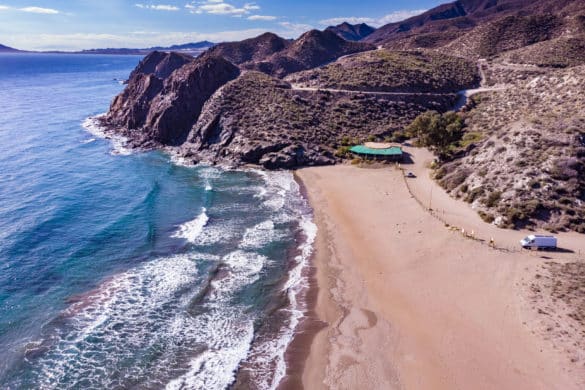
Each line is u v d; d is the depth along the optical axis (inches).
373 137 3265.3
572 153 1982.0
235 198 2378.2
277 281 1526.8
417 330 1214.9
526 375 1016.2
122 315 1336.1
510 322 1199.6
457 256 1584.6
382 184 2453.2
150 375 1091.3
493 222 1825.8
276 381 1063.6
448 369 1062.4
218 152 3203.7
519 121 2486.5
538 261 1501.0
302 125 3339.1
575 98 2898.6
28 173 2827.3
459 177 2266.2
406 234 1808.6
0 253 1727.4
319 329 1257.4
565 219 1731.1
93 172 2888.8
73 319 1316.4
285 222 2044.8
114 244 1820.9
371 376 1061.8
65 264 1648.6
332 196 2346.2
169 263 1658.5
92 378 1082.1
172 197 2404.0
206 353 1170.6
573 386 968.9
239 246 1801.2
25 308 1368.1
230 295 1444.4
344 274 1551.4
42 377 1082.1
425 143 2967.5
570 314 1186.0
